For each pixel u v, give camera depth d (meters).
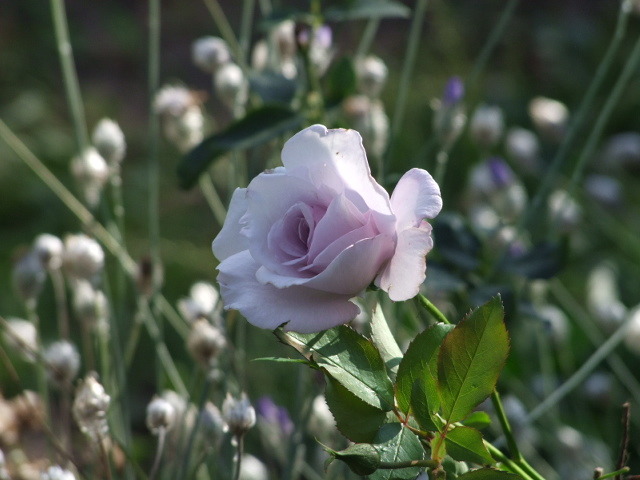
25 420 1.48
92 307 1.54
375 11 1.49
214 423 1.45
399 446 1.23
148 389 2.52
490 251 1.64
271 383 1.86
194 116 1.73
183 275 2.82
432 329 1.23
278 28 1.67
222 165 3.21
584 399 2.08
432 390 1.23
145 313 1.59
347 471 1.44
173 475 1.46
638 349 1.73
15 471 1.50
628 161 2.69
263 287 1.21
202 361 1.46
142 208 3.37
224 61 1.78
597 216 2.65
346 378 1.23
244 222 1.22
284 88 1.50
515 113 3.48
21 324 1.58
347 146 1.21
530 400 1.82
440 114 1.63
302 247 1.21
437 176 1.65
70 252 1.52
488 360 1.22
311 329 1.20
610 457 1.99
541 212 2.22
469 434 1.22
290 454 1.47
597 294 2.33
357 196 1.21
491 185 1.96
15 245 3.28
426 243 1.20
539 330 1.85
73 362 1.51
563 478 1.81
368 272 1.21
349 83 1.48
